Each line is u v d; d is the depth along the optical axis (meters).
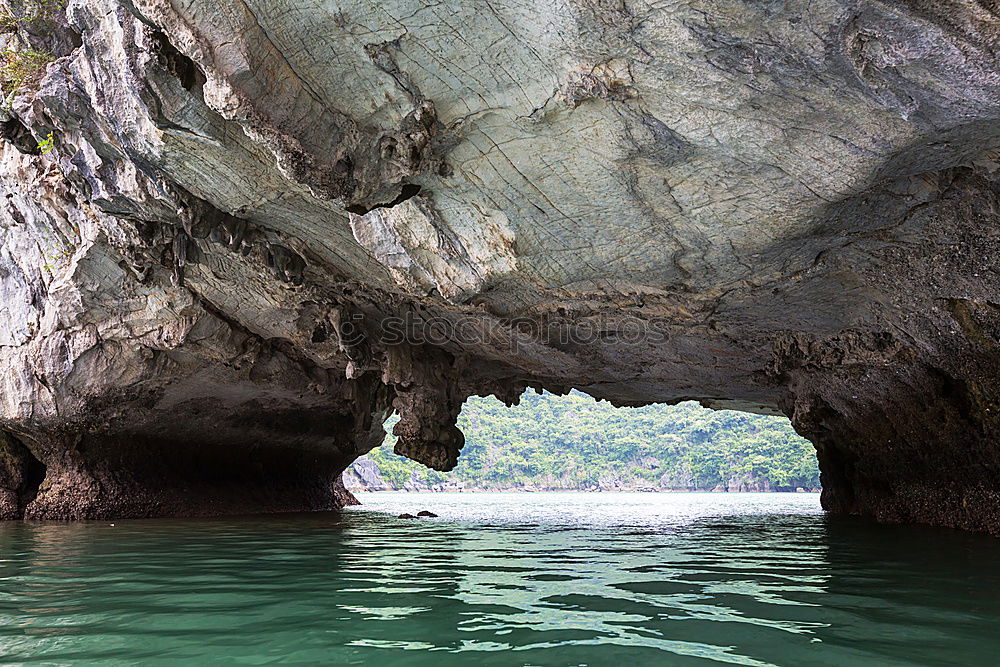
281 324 12.04
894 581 5.84
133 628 4.11
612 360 12.24
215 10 5.36
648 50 5.16
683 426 106.62
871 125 5.29
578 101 5.68
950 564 6.84
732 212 6.64
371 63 5.67
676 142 5.94
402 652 3.61
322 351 12.87
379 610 4.60
